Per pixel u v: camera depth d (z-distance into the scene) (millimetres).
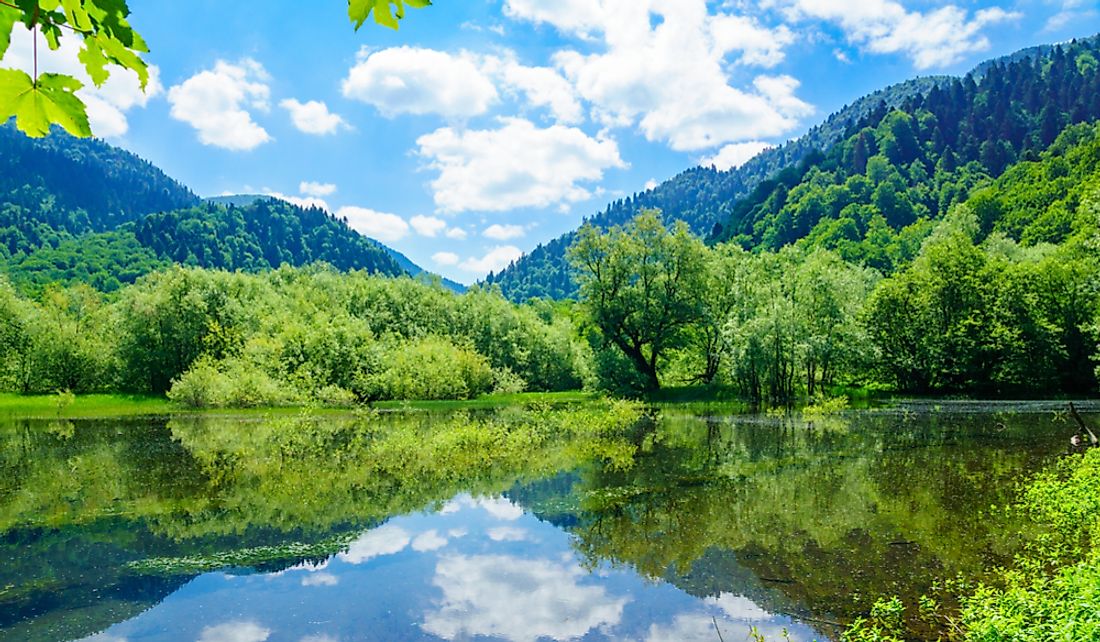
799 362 45875
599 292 54219
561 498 17500
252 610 10633
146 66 2393
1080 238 46375
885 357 48750
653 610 10297
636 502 16859
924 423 31047
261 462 23375
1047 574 10578
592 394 54938
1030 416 32844
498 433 29578
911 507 15289
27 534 14750
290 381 47750
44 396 51469
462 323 69250
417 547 13711
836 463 21109
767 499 16625
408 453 25156
